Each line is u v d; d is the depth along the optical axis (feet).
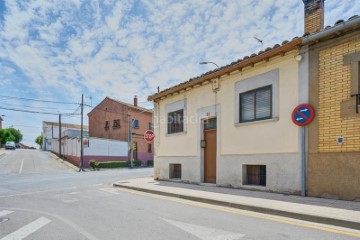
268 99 30.25
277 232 15.79
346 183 22.74
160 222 18.33
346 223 16.66
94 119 138.82
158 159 47.93
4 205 25.62
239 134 32.94
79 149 100.89
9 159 112.47
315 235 15.15
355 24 21.93
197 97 40.14
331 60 24.50
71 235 15.65
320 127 24.82
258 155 30.35
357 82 22.65
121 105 125.59
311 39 25.02
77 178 56.03
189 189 32.81
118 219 19.29
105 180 51.24
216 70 36.24
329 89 24.45
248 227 16.87
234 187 32.96
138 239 14.75
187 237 14.99
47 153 158.81
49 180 51.83
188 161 41.06
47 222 18.71
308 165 25.49
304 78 26.43
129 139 117.39
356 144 22.31
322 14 29.50
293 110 26.89
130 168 102.78
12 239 15.01
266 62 30.04
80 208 23.62
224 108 35.37
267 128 29.68
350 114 22.86
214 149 37.70
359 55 22.66
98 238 15.06
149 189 33.65
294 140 26.91
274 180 28.43
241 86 33.19
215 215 20.31
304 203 22.00
